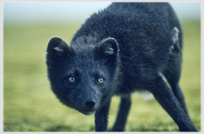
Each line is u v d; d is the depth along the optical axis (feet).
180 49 44.42
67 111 64.23
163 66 39.70
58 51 32.73
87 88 30.40
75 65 31.71
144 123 50.90
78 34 36.37
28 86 90.84
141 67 35.58
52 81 33.55
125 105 46.06
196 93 77.82
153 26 38.14
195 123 49.29
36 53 148.46
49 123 53.57
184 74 102.89
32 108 65.82
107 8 39.22
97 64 32.04
